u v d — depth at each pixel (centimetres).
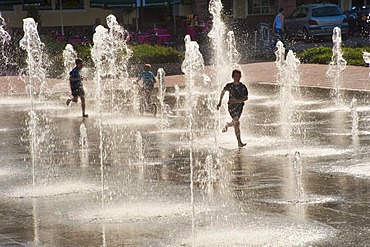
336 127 2094
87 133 2139
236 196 1349
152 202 1325
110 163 1689
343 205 1261
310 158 1667
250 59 4262
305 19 5141
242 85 1848
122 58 3831
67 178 1542
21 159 1770
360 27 5506
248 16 5766
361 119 2230
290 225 1155
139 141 1966
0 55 4319
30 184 1497
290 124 2181
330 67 3559
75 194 1402
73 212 1271
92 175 1566
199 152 1789
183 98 2920
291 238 1089
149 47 4059
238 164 1631
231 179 1488
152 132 2123
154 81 2564
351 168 1545
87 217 1236
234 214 1229
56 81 3681
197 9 5500
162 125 2256
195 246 1066
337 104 2569
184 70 2019
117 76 3766
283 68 3756
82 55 3850
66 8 5453
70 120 2430
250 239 1091
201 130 2136
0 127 2317
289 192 1362
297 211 1234
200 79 3369
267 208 1259
